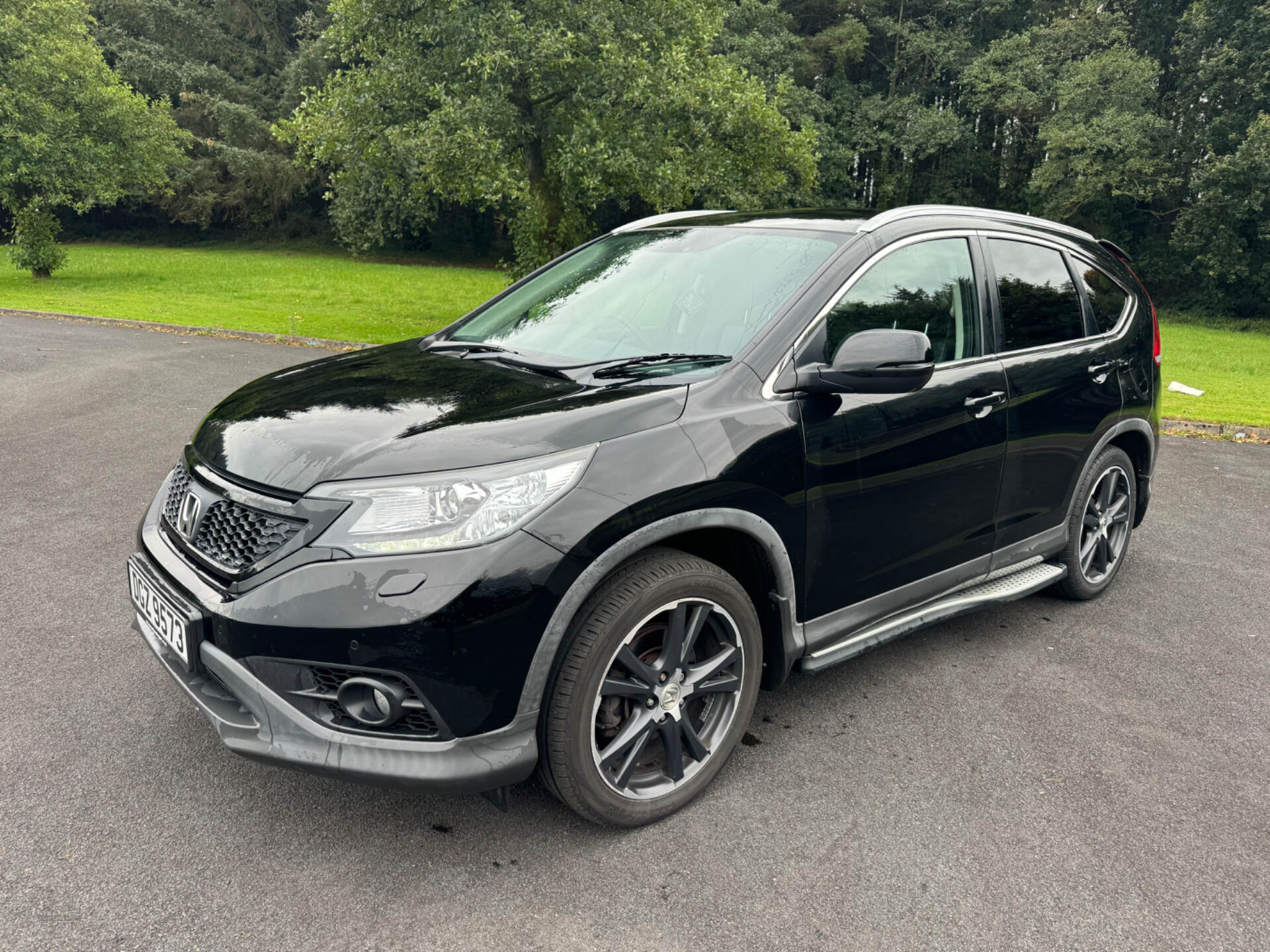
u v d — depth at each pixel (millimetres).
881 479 3008
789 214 3564
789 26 43562
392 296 24078
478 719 2205
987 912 2291
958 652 3855
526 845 2496
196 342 12742
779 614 2814
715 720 2754
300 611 2150
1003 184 42469
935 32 41656
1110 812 2738
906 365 2619
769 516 2672
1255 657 3861
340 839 2498
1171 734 3215
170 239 51062
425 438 2318
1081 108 36688
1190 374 15992
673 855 2473
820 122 39438
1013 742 3129
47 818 2531
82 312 15766
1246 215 33781
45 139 23625
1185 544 5352
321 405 2629
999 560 3674
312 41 46188
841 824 2633
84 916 2168
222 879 2320
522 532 2197
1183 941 2207
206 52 48188
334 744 2207
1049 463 3791
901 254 3215
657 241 3668
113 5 46250
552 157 17078
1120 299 4320
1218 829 2672
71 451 6504
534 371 2908
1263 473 7184
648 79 15852
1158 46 39312
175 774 2770
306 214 50781
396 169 18172
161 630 2508
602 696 2416
